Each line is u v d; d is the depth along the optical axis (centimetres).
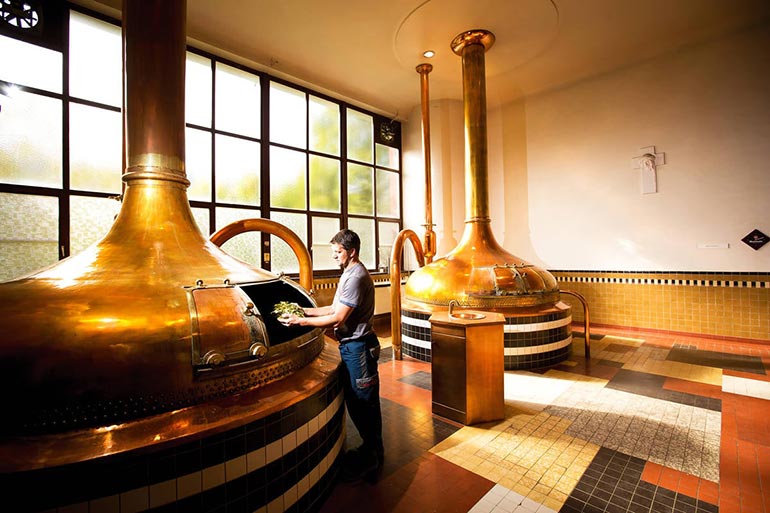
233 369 156
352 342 212
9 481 110
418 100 695
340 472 211
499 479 207
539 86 629
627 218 565
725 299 492
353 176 679
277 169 570
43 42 378
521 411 294
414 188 745
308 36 480
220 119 509
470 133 483
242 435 145
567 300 624
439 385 289
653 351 454
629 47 513
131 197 193
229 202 515
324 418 188
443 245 700
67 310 140
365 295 210
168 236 187
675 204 526
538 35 480
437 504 186
